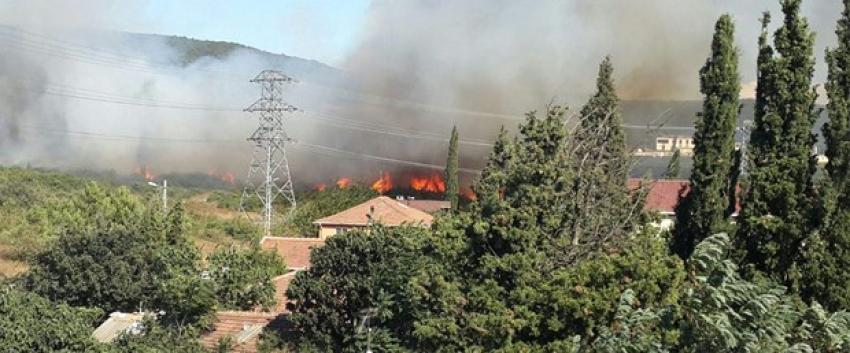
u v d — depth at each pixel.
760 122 22.03
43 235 52.59
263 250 48.34
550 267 22.69
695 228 22.72
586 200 24.36
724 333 15.28
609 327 18.67
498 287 21.48
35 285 37.53
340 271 34.03
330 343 33.69
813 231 20.91
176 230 45.72
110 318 35.84
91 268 37.81
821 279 20.39
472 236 23.41
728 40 23.02
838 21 22.25
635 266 19.45
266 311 41.16
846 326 16.75
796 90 21.70
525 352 19.59
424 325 21.88
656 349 15.89
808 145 21.73
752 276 20.66
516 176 24.02
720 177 22.66
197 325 35.41
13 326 22.58
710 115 22.86
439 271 23.02
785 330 16.16
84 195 59.38
